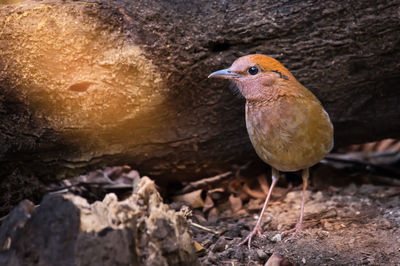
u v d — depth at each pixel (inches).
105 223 195.3
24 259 191.8
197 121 338.0
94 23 293.0
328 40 317.4
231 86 323.0
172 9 312.0
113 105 306.5
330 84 335.0
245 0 318.0
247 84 275.4
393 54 321.7
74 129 309.9
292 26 313.7
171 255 209.6
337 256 265.3
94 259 185.5
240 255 275.4
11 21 288.0
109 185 357.7
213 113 336.5
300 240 288.5
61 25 289.7
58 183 351.9
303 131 268.8
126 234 189.6
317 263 258.8
